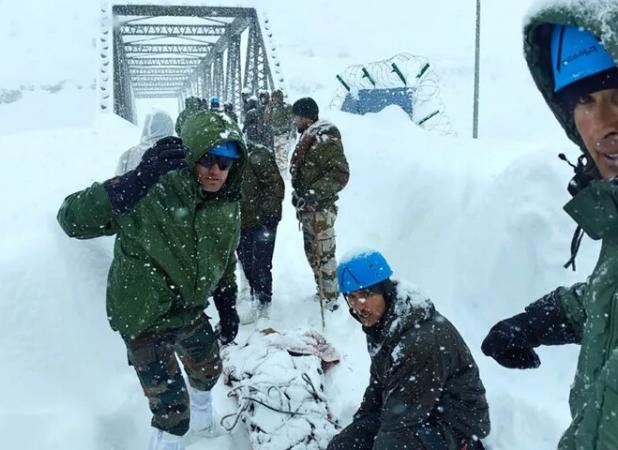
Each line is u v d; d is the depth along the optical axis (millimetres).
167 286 2463
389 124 7434
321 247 4555
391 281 2309
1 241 3215
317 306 4840
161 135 3775
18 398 2740
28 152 5703
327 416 3129
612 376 878
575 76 893
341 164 4422
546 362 3438
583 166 1095
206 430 3072
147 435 3025
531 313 1608
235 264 2932
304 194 4488
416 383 2184
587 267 3441
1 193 3957
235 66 23625
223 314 3008
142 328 2467
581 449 957
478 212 4367
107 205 2268
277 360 3582
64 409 2830
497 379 3506
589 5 781
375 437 2359
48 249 3262
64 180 4504
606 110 878
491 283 3998
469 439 2355
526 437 2977
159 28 23719
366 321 2350
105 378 3170
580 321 1507
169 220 2400
